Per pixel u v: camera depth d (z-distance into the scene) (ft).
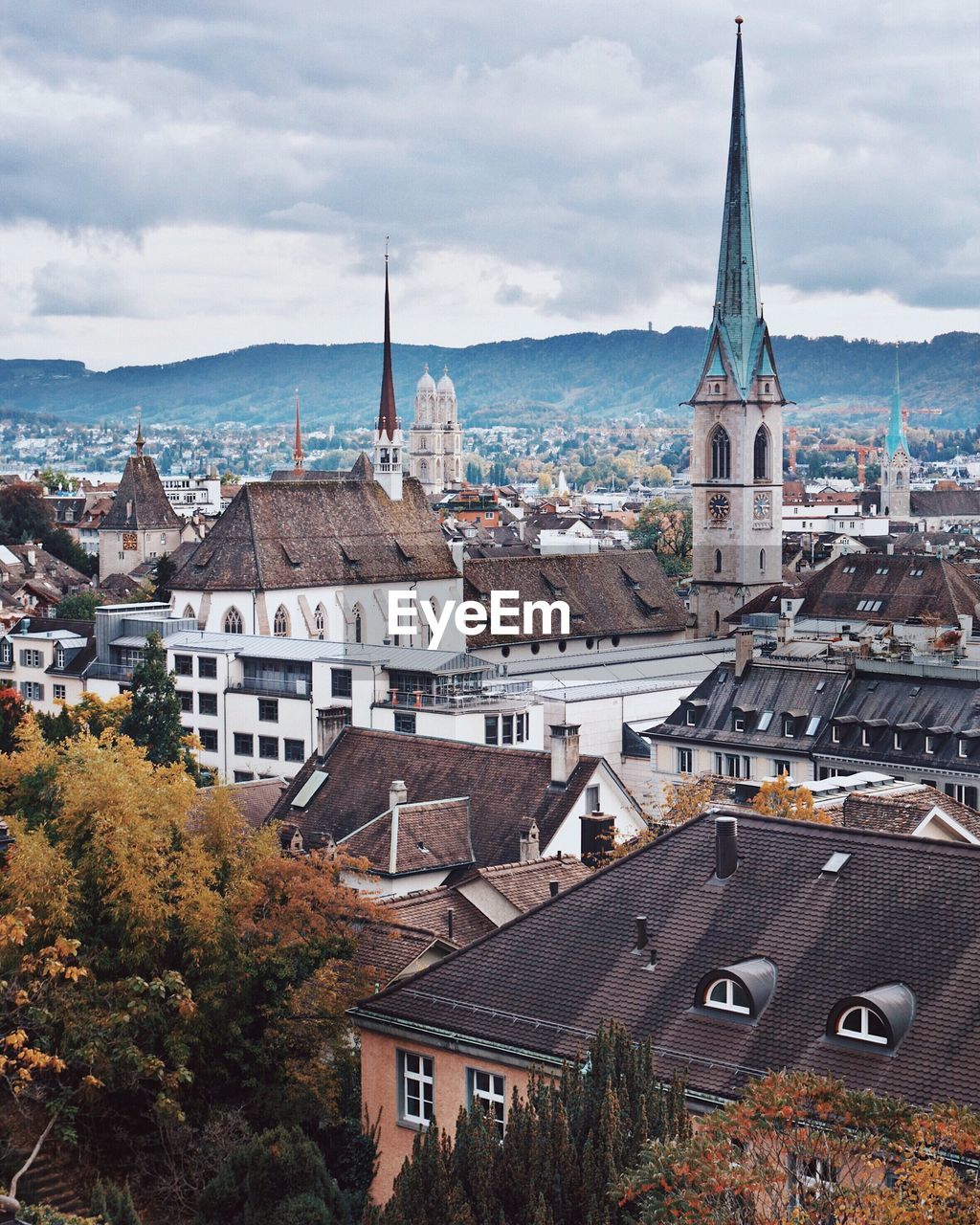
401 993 218.18
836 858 208.13
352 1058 244.63
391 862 343.46
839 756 463.42
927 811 296.92
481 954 218.79
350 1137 228.63
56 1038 237.25
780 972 196.44
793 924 202.28
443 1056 210.18
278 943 254.88
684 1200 152.15
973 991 185.37
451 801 364.38
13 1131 233.76
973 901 195.93
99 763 285.02
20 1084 220.43
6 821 301.63
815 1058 184.34
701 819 224.53
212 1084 247.29
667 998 199.82
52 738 508.94
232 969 250.16
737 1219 150.41
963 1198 147.84
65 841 266.77
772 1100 157.38
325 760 396.57
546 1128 175.73
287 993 249.14
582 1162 171.83
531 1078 186.09
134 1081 234.79
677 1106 176.86
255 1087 245.65
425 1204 176.55
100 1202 207.82
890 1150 156.15
